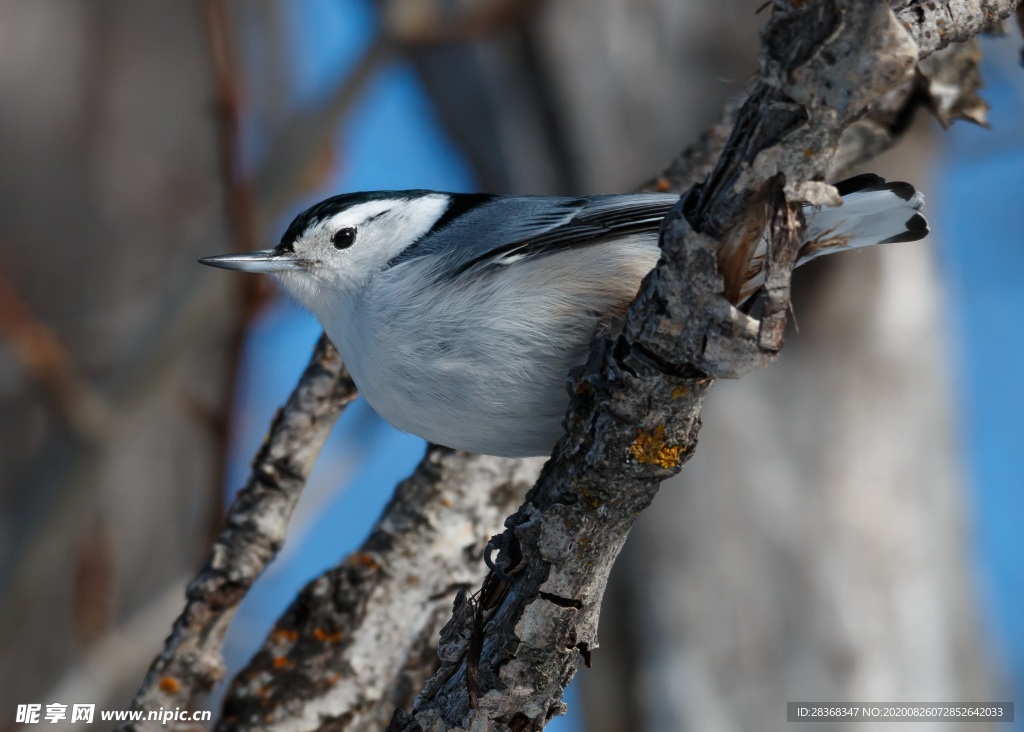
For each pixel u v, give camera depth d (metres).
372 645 7.37
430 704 5.80
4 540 9.01
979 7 4.63
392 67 9.04
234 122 7.73
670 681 11.26
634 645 11.59
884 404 11.66
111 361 8.78
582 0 12.35
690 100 12.33
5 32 12.24
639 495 5.30
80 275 11.72
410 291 6.91
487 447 6.98
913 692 11.09
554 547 5.39
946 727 11.03
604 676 11.72
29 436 10.55
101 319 11.41
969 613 11.52
